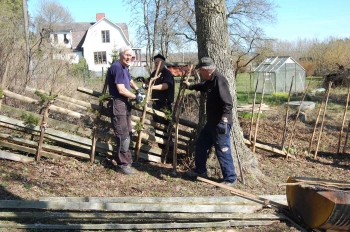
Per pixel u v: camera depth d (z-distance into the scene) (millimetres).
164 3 20516
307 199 4688
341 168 7855
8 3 20016
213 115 5734
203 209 4816
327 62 27891
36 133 6254
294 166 7719
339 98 18266
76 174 5871
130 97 5887
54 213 4438
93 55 45062
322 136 10734
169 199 5020
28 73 9695
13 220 4375
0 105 5941
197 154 6055
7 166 5742
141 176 6109
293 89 24156
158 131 7039
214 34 6184
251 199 5035
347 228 4574
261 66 25688
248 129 11156
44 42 12289
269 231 4641
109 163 6453
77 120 8242
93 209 4672
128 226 4406
